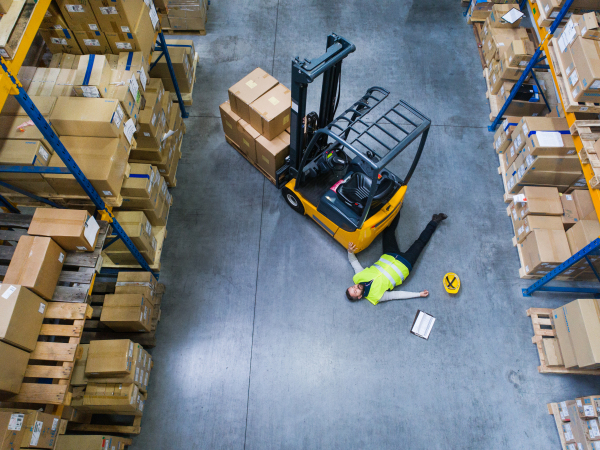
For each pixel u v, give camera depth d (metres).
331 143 6.43
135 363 4.68
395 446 5.13
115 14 4.55
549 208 5.94
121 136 4.50
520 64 6.92
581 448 4.82
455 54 8.34
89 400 4.54
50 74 4.50
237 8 8.73
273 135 6.23
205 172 6.95
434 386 5.46
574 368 5.45
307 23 8.60
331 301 5.96
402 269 5.85
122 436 5.12
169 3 7.66
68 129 4.27
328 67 4.79
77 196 4.47
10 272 3.70
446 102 7.77
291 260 6.25
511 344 5.75
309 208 6.14
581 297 6.07
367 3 8.91
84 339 5.38
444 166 7.11
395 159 7.13
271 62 8.08
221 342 5.66
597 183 4.82
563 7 5.50
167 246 6.30
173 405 5.27
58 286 4.07
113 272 5.93
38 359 3.77
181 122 6.99
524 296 6.09
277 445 5.11
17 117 4.16
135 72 4.89
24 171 3.99
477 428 5.25
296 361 5.57
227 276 6.10
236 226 6.50
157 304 5.64
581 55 4.98
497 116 7.29
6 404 3.87
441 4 8.94
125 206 5.65
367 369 5.54
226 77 7.88
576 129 5.18
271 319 5.83
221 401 5.32
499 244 6.46
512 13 7.35
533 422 5.30
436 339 5.75
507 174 6.80
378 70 8.06
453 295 6.05
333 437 5.16
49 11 4.47
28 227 4.15
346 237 5.88
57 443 4.22
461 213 6.69
